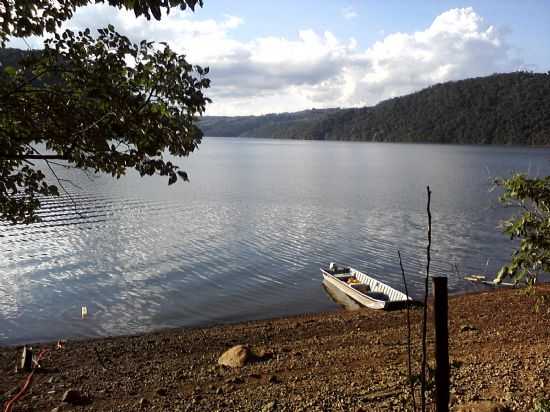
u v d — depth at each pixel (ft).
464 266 83.61
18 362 40.91
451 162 352.90
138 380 36.04
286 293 69.62
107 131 12.77
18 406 30.81
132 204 138.31
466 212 136.98
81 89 12.88
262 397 30.78
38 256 82.79
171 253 88.02
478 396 27.89
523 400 26.63
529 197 15.98
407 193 179.83
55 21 13.50
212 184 201.16
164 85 13.04
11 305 61.62
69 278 72.59
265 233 106.63
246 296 67.97
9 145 12.59
